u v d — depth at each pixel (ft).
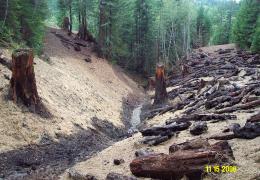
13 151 45.32
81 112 70.44
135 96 132.67
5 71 62.54
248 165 29.68
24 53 54.49
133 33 188.65
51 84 73.51
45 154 47.65
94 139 59.36
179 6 217.77
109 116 80.12
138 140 44.93
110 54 156.76
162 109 82.64
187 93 99.40
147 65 189.98
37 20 93.76
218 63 144.66
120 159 40.14
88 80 104.73
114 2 152.56
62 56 115.75
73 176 37.86
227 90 71.10
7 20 84.89
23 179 38.19
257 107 51.57
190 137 42.80
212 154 30.53
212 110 58.70
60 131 55.62
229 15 278.87
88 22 182.29
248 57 144.46
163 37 197.16
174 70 176.45
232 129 39.78
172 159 31.40
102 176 36.60
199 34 274.57
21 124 51.13
